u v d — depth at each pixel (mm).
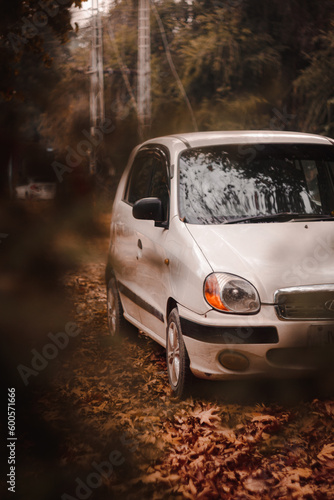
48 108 33656
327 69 23422
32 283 10258
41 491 3904
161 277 5453
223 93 26453
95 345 6949
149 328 6004
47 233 16531
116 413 4992
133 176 7023
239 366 4664
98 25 26266
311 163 5824
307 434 4387
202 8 29906
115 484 3941
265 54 25781
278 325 4559
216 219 5332
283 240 4941
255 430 4457
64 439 4605
